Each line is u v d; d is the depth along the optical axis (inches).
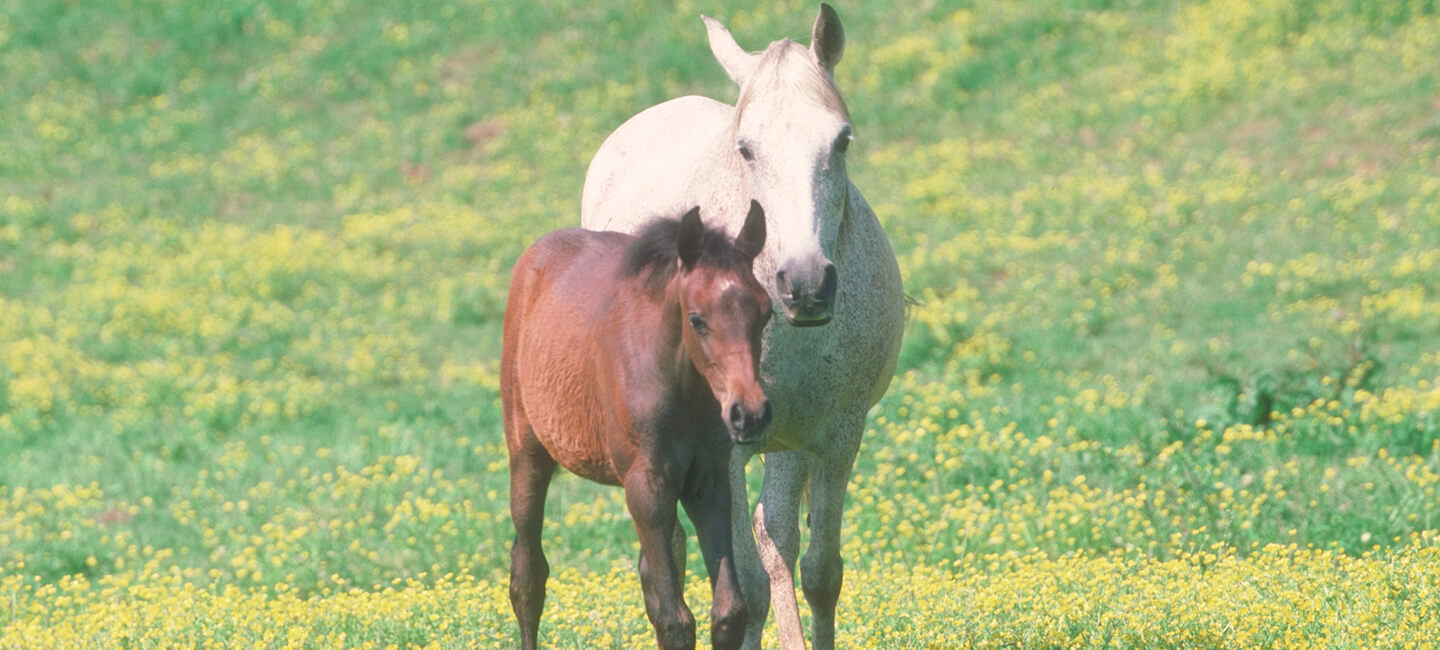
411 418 534.3
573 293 217.5
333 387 579.5
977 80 881.5
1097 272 629.3
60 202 830.5
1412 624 229.5
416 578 353.1
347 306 690.2
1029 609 261.6
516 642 269.9
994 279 647.1
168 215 821.9
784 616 230.1
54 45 1006.4
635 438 197.8
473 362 609.0
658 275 200.2
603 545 372.8
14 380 590.9
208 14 1032.8
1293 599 243.0
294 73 973.8
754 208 191.3
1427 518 322.0
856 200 235.8
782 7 982.4
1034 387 509.4
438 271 727.7
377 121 919.0
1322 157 719.7
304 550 378.9
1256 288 592.7
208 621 285.6
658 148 272.5
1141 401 465.1
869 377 235.8
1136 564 301.9
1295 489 356.8
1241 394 445.1
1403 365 492.7
